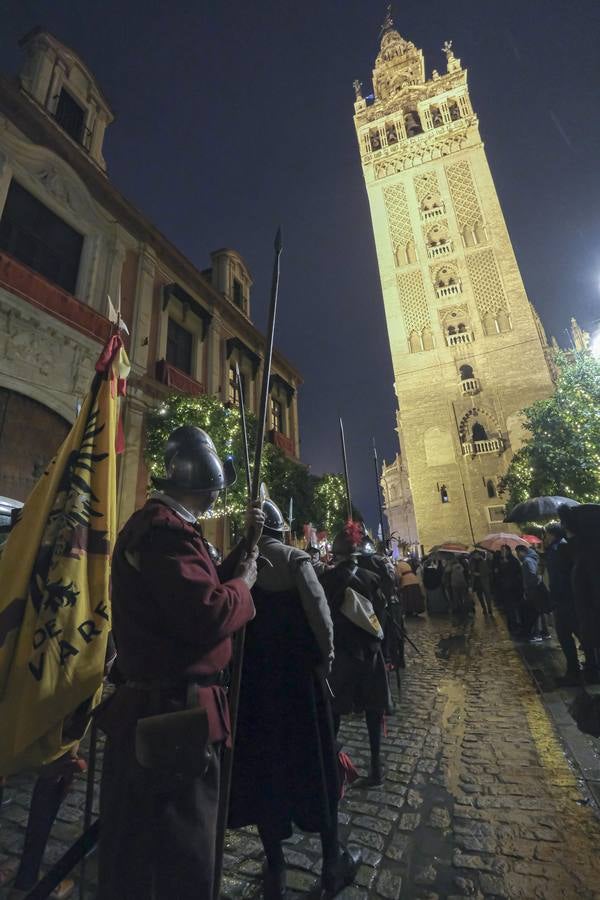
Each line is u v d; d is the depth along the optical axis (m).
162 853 1.15
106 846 1.19
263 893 1.91
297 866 2.25
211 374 14.48
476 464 31.20
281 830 1.89
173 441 1.71
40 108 10.25
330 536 13.90
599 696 2.79
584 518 3.43
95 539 2.35
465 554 15.39
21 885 2.01
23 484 8.30
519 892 1.98
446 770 3.26
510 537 13.17
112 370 2.75
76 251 10.52
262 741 1.99
